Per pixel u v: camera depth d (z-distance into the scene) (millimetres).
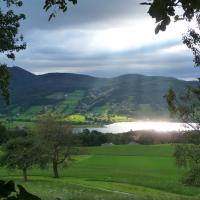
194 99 37031
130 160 109250
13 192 3176
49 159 84875
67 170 96750
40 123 88062
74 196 32062
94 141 164375
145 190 61562
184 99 37406
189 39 31266
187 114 38375
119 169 93688
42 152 82500
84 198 31391
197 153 43031
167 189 61688
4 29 17875
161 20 4543
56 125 87438
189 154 43219
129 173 86000
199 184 44812
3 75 19828
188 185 45625
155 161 104250
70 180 78125
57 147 88625
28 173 95250
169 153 119625
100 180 77812
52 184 64312
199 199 36562
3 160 81312
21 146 81062
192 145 42969
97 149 137500
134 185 68500
